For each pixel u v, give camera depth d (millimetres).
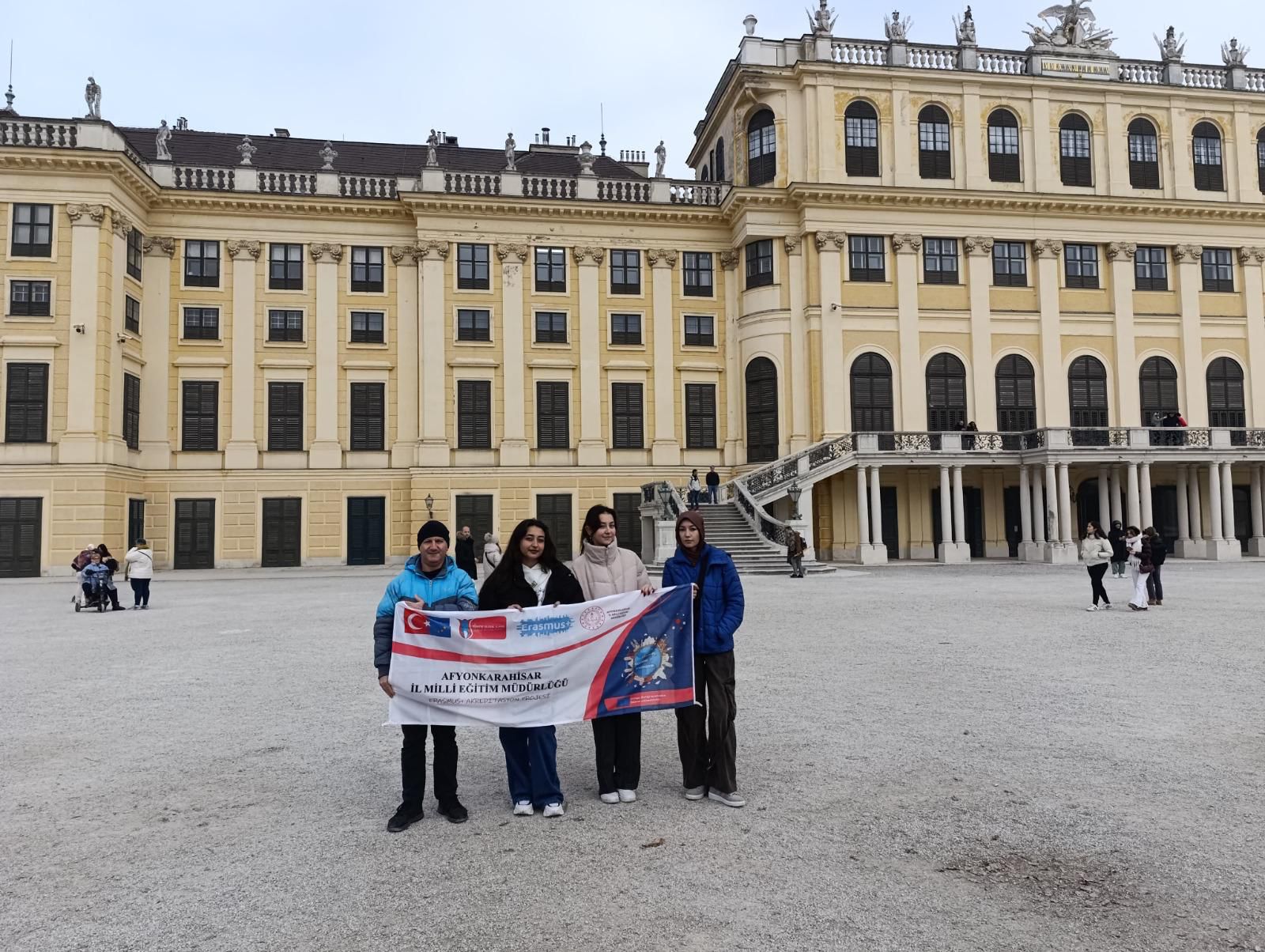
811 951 4055
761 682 10180
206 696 9852
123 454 33750
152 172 36125
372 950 4102
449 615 5922
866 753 7270
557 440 38000
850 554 35844
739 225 38094
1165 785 6375
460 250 37656
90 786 6648
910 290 37406
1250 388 39500
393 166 42594
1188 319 39062
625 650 6125
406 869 5047
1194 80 40250
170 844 5473
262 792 6477
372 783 6703
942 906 4504
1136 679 10219
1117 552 26125
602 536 6430
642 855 5211
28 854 5324
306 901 4637
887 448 36062
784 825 5672
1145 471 34875
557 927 4309
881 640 13328
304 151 42531
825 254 36875
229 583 28219
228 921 4418
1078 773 6691
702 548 6422
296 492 36594
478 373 37469
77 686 10445
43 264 32219
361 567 36438
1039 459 34625
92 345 32219
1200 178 39906
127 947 4160
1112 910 4449
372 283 37781
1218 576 26672
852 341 37062
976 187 38000
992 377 37750
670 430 38562
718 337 39406
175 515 35656
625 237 38812
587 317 38312
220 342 36344
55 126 32406
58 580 30875
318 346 37062
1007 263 38438
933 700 9211
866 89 37844
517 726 5926
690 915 4430
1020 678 10344
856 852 5219
